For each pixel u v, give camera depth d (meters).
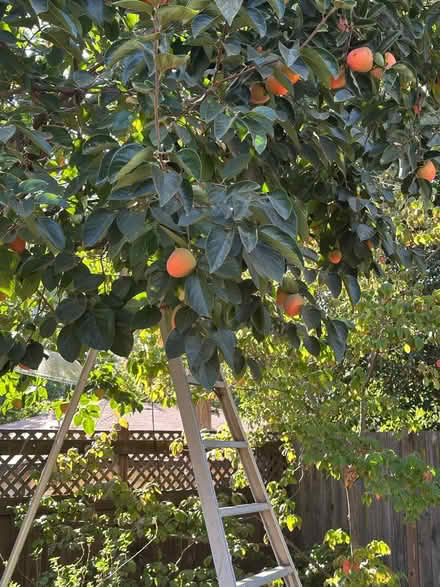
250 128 1.84
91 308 2.16
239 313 2.25
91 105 2.62
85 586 5.32
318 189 2.82
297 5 2.14
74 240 2.44
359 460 3.93
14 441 5.63
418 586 5.26
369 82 2.29
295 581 3.33
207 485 2.86
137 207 1.79
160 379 5.05
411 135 2.56
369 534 5.71
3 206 1.77
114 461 6.03
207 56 2.18
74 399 3.37
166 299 2.00
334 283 2.77
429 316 4.29
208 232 1.76
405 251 2.96
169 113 2.08
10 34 2.15
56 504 5.39
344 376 5.07
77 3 2.05
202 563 6.15
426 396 8.25
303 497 6.52
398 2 2.43
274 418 5.16
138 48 1.75
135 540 5.80
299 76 2.02
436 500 3.80
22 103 2.58
